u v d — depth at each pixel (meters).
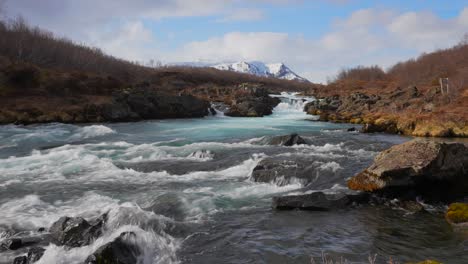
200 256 7.76
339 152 18.27
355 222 9.64
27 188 12.66
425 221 9.73
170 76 72.56
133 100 38.62
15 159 17.14
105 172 14.90
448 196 11.52
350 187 12.24
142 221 8.87
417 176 10.97
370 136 26.45
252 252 7.91
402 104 39.72
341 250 8.01
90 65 58.25
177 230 9.01
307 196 10.78
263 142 20.91
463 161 11.37
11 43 50.22
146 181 13.59
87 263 6.64
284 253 7.86
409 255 7.79
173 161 16.67
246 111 44.91
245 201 11.32
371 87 71.75
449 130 26.97
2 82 37.47
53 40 59.38
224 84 77.44
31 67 40.72
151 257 7.58
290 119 40.78
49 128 29.48
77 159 17.11
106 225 8.58
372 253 7.88
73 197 11.68
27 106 34.41
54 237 8.25
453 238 8.65
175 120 38.75
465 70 53.09
